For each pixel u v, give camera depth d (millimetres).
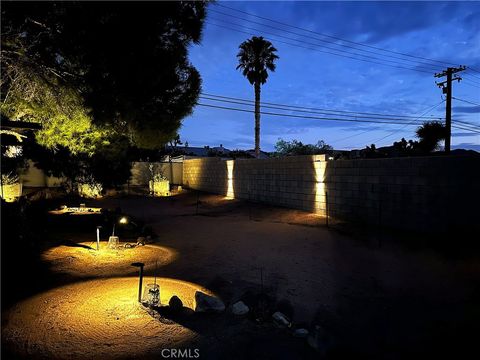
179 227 12031
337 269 6871
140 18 7145
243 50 30781
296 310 4910
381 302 5188
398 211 10047
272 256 7934
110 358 3529
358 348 3881
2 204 7828
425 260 7305
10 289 5516
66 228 10922
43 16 6684
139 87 7918
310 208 13734
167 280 6180
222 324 4387
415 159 9555
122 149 20234
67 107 9484
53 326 4230
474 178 8320
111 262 7367
